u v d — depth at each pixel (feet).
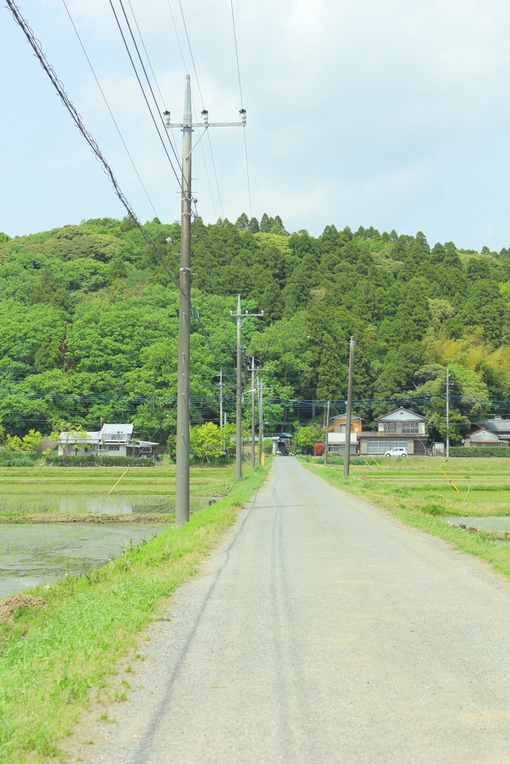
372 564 35.06
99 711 15.51
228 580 30.91
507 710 15.28
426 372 264.72
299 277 334.65
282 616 24.04
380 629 22.20
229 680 17.48
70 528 84.28
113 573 37.22
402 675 17.69
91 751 13.51
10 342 233.76
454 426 253.03
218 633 21.97
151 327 244.01
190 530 50.01
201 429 210.79
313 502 78.89
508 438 261.24
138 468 188.65
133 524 88.28
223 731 14.38
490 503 100.94
